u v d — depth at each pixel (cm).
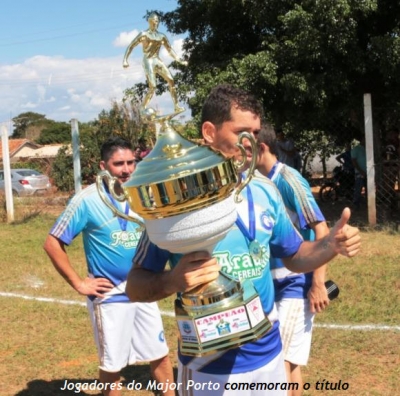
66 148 2058
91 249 402
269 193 255
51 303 743
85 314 695
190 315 222
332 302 658
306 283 349
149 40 240
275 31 1311
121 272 397
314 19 1139
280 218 256
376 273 766
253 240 244
